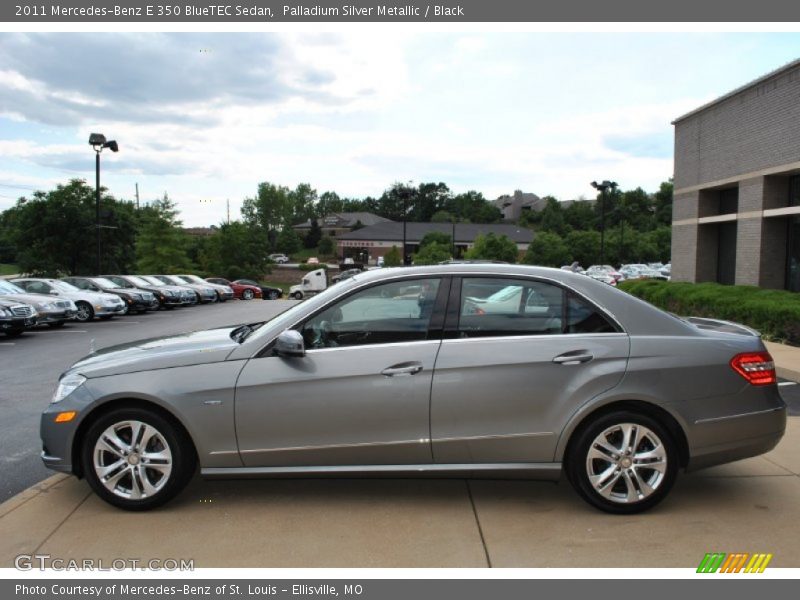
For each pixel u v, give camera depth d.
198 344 4.27
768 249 16.23
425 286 4.06
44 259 35.75
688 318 4.90
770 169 15.75
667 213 100.62
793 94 14.80
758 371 3.94
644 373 3.82
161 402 3.90
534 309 4.00
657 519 3.83
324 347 3.99
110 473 3.97
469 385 3.83
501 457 3.87
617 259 66.81
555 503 4.10
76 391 4.00
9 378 9.42
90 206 36.59
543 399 3.82
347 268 70.19
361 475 3.91
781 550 3.45
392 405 3.85
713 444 3.87
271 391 3.89
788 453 5.07
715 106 18.48
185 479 4.01
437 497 4.22
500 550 3.46
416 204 147.50
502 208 149.12
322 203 167.50
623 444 3.85
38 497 4.27
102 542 3.60
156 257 46.66
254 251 64.12
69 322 20.28
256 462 3.93
